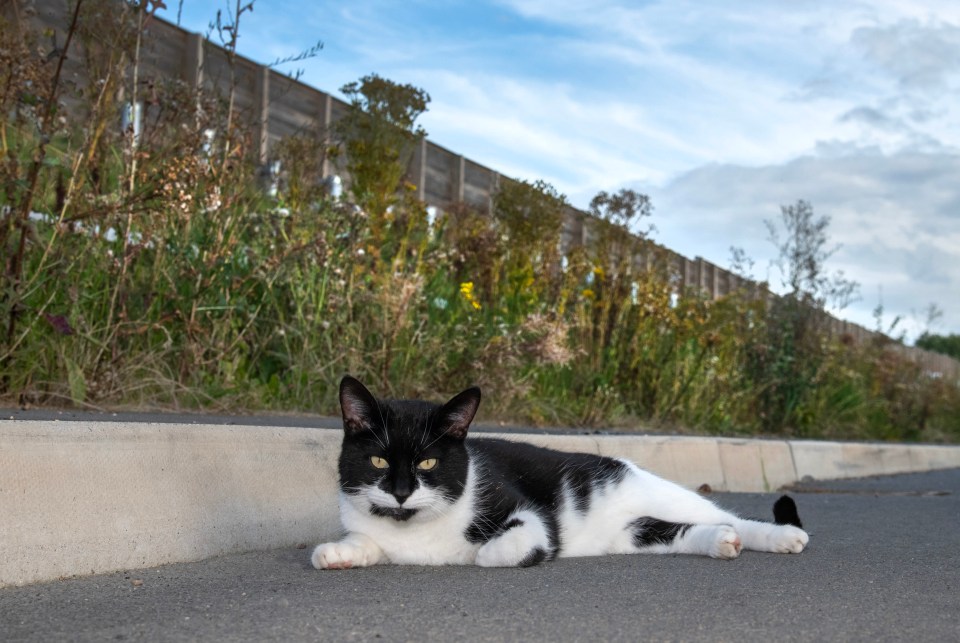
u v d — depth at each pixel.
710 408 11.55
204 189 7.14
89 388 5.82
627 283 10.96
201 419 5.65
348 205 8.22
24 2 6.67
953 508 7.10
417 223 9.56
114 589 3.38
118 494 3.79
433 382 8.12
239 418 6.02
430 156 14.38
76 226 6.46
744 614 3.14
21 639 2.72
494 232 10.48
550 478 4.57
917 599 3.50
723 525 4.45
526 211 10.69
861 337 21.53
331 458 4.93
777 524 4.64
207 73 9.20
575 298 10.64
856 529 5.70
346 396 4.21
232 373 6.86
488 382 8.16
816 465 10.06
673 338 11.61
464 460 4.23
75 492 3.64
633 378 10.64
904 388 18.02
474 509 4.20
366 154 9.15
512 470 4.56
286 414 6.63
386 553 4.16
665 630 2.90
